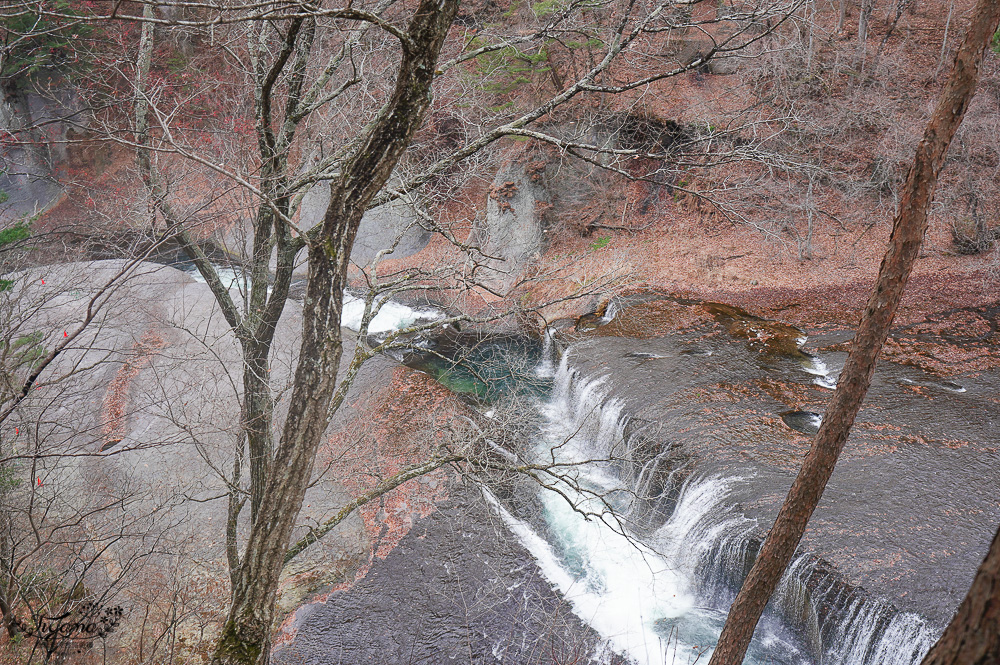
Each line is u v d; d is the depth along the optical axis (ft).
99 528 33.81
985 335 54.19
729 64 71.97
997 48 59.21
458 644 32.60
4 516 24.81
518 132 22.53
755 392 48.06
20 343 27.68
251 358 30.96
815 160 68.18
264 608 16.16
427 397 50.44
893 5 79.66
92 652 27.14
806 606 32.96
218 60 44.21
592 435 50.21
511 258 75.97
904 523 34.53
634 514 43.01
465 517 40.04
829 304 61.57
